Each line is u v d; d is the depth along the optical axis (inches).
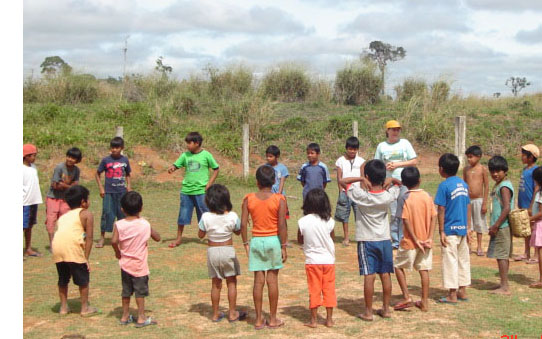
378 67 1034.7
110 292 273.9
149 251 367.9
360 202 227.3
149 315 238.2
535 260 337.4
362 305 252.1
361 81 1010.7
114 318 234.2
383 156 356.5
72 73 910.4
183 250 370.9
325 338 207.8
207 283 290.4
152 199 584.1
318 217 222.2
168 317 235.6
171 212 518.6
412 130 862.5
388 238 229.9
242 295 269.0
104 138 714.8
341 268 323.6
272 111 854.5
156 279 297.9
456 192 247.3
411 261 238.4
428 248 238.7
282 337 209.6
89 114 794.2
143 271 223.5
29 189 336.8
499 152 826.8
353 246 389.1
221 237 225.3
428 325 220.8
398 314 236.7
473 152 347.3
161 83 946.1
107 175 380.2
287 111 916.6
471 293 268.5
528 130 879.7
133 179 654.5
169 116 797.2
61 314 239.0
